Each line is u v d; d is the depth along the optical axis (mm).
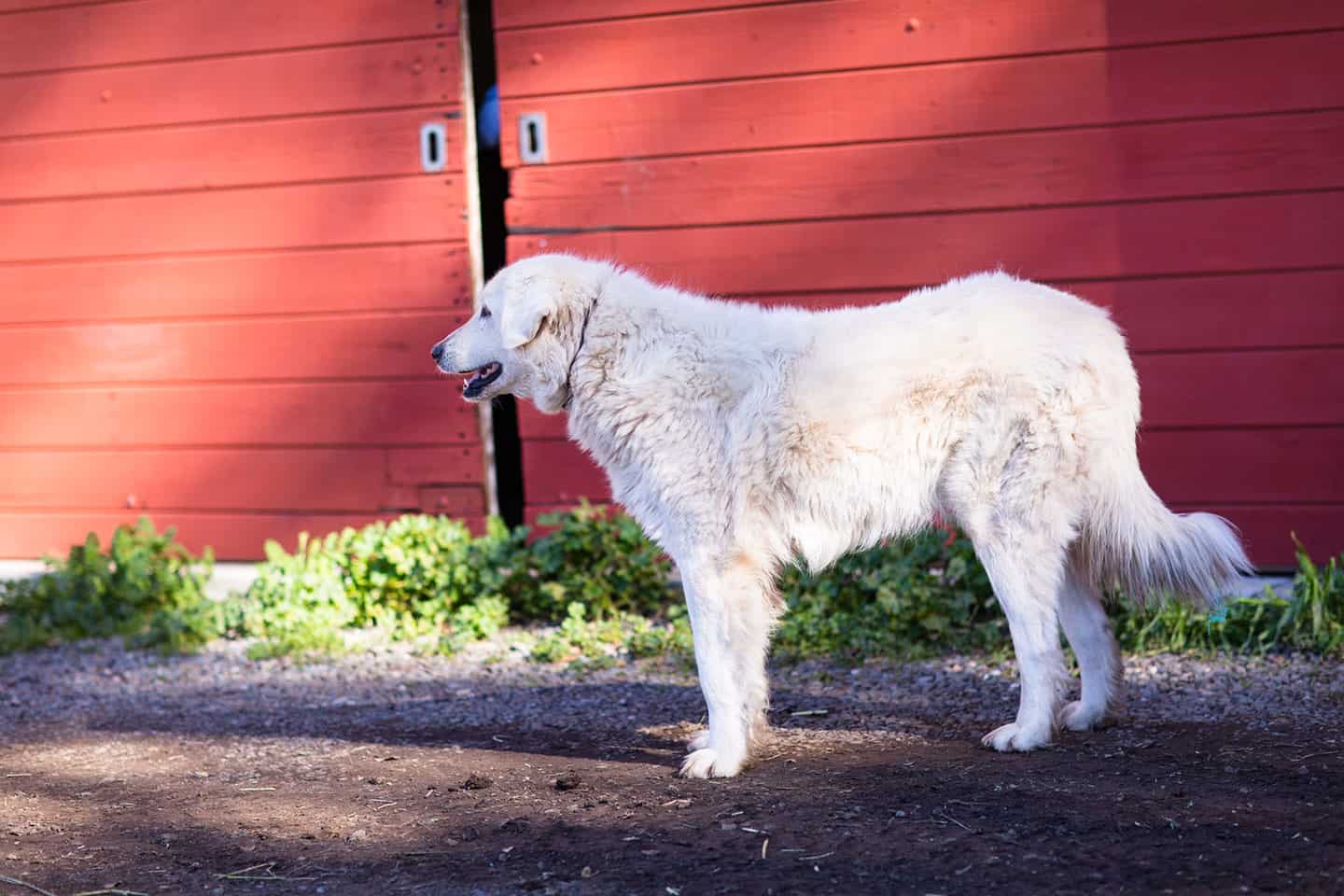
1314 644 5410
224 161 7555
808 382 4254
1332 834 3408
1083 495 4223
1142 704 4867
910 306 4395
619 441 4426
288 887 3484
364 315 7410
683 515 4297
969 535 4340
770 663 5777
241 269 7590
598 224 7020
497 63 7078
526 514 7234
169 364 7766
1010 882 3219
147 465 7859
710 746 4273
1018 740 4312
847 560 6203
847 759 4355
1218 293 6188
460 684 5805
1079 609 4523
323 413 7531
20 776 4652
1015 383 4188
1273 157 6051
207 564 7492
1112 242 6305
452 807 4035
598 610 6621
